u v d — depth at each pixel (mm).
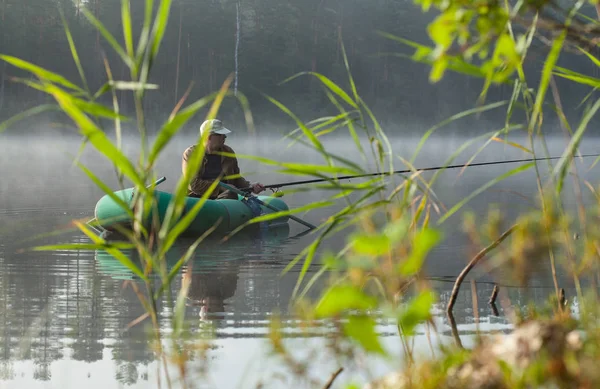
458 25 3387
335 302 3219
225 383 7520
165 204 20719
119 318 11547
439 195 31828
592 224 6039
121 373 8492
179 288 13977
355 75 121625
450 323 9898
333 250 19062
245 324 10875
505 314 10406
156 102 110812
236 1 118312
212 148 23141
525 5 3391
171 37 114312
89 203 29953
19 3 109312
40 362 9141
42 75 4902
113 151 4930
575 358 3943
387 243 3391
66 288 14000
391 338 9023
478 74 4062
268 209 24250
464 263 15648
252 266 16484
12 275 15289
